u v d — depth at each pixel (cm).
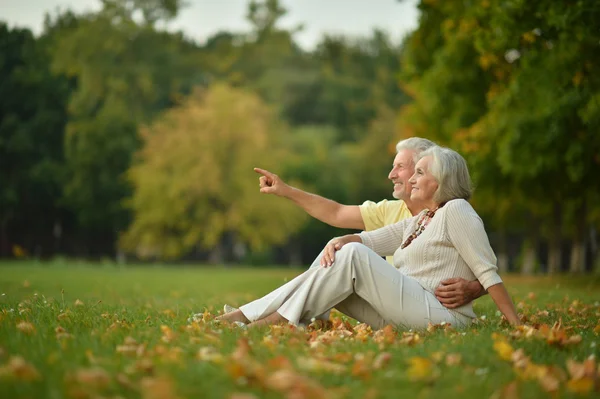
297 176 5603
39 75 5184
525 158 1747
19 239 5144
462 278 536
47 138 5178
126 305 837
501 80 1911
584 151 1683
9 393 291
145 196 4672
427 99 2162
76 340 429
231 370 328
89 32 5984
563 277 2156
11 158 5041
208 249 5453
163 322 559
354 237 560
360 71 7456
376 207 649
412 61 2298
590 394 331
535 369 360
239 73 6762
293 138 6122
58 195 5116
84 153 5019
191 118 4806
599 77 1538
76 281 1712
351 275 519
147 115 5972
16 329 482
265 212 4812
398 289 519
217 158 4728
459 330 501
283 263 5978
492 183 2072
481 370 364
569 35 1438
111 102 5353
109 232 5434
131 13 6350
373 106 6869
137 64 6134
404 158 622
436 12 2212
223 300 1038
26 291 1212
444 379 347
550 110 1598
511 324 522
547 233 3412
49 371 332
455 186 545
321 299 520
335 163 5797
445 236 536
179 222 4775
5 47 5316
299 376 325
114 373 335
